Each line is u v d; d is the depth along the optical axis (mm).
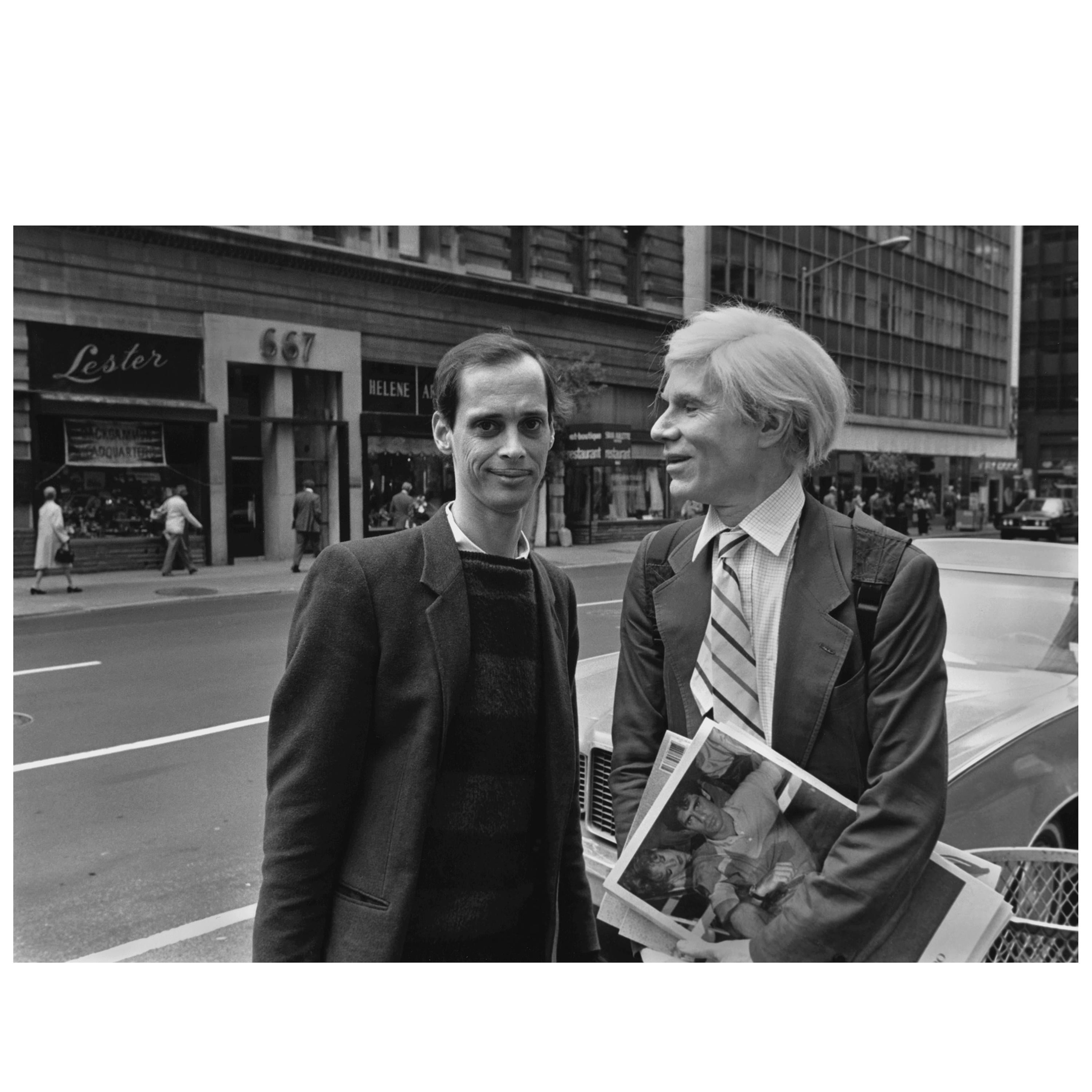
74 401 15164
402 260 19266
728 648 1745
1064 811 3119
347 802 1608
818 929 1502
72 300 15086
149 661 8703
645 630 1953
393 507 18781
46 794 5059
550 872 1730
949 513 35438
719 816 1652
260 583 14828
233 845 4359
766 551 1752
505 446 1645
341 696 1583
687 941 1669
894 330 35250
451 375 1699
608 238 23625
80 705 7027
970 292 39969
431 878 1628
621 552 21500
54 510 13594
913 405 36562
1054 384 49219
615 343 24031
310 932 1584
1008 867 2135
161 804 4902
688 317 1815
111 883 3945
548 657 1746
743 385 1656
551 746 1728
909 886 1510
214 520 17156
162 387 16344
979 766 2824
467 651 1635
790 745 1658
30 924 3561
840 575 1648
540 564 1824
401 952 1560
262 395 18062
